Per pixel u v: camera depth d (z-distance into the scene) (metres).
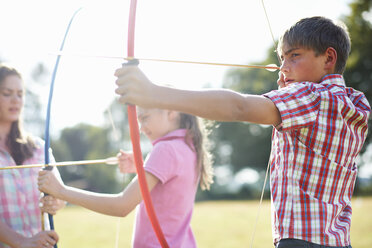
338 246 1.63
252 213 12.82
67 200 1.97
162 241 1.63
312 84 1.62
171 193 2.25
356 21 23.50
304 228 1.60
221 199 29.69
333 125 1.60
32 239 2.04
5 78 2.51
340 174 1.66
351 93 1.81
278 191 1.70
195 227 9.32
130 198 2.02
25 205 2.48
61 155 37.12
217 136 35.69
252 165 35.09
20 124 2.59
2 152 2.48
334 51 1.71
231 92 1.35
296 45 1.72
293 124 1.49
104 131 37.50
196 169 2.40
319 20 1.76
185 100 1.26
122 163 2.57
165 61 1.48
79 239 7.69
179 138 2.38
